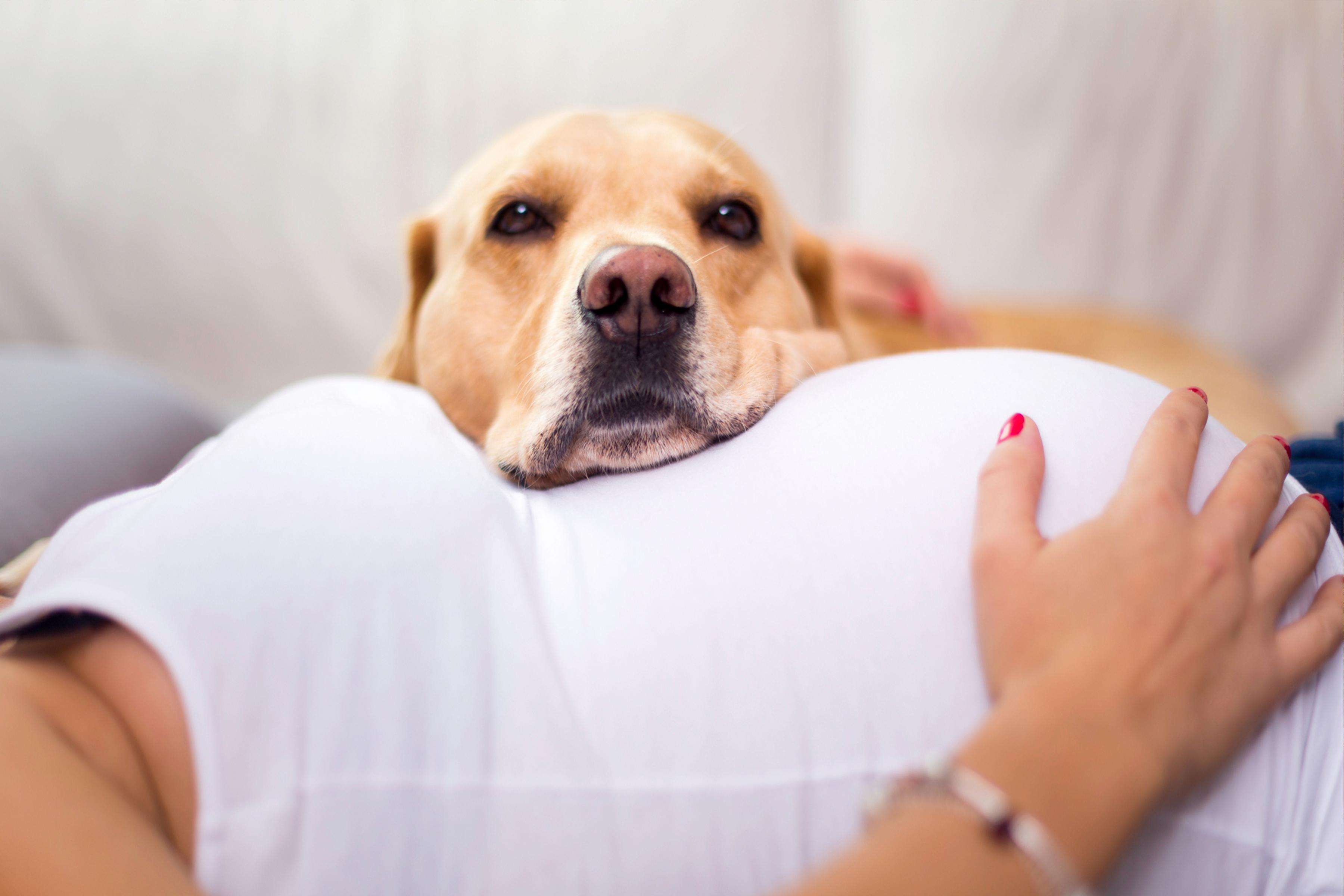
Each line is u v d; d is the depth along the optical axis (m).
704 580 0.74
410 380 1.64
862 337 1.86
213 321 2.94
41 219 2.83
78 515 0.86
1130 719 0.58
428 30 2.94
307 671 0.62
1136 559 0.65
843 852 0.59
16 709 0.58
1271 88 3.14
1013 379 0.91
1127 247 3.27
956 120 3.25
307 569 0.66
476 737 0.65
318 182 2.91
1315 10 3.10
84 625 0.67
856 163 3.41
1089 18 3.14
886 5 3.27
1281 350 3.29
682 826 0.66
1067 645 0.61
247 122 2.87
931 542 0.75
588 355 1.12
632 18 3.02
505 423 1.23
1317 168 3.16
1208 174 3.20
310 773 0.60
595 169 1.34
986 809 0.53
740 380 1.17
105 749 0.60
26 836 0.52
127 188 2.84
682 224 1.32
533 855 0.63
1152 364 2.58
